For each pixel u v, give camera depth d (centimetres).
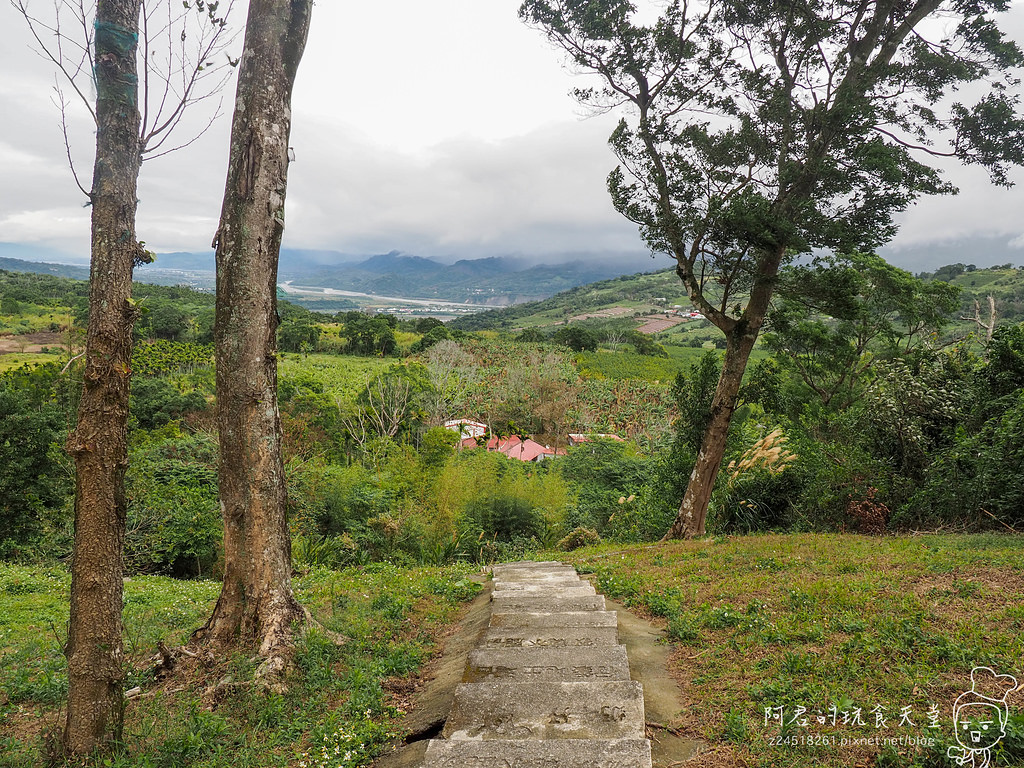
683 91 1270
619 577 842
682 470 1650
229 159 592
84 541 407
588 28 1254
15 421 1733
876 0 1169
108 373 405
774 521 1452
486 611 704
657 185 1278
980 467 1041
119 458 414
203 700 501
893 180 1079
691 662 504
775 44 1240
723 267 1284
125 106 404
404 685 524
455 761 328
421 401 4553
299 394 3453
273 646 559
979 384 1292
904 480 1219
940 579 614
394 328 10875
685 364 8981
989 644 430
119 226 406
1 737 466
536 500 2022
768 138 1195
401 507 1723
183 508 1502
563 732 365
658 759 356
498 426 5497
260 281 591
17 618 876
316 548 1442
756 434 1858
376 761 404
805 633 498
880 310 2238
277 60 592
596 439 3556
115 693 416
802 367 2492
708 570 834
